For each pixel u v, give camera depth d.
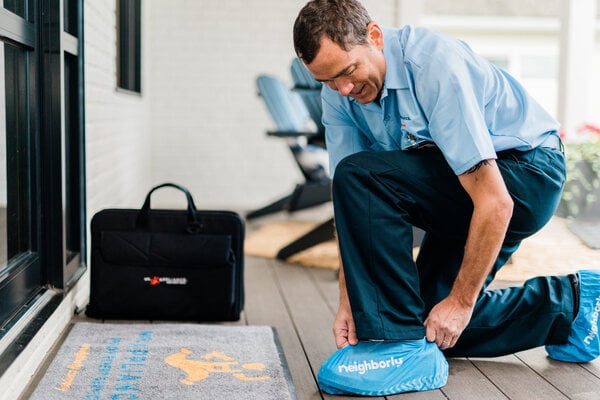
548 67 12.28
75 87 2.71
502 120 1.86
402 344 1.85
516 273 3.35
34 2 2.28
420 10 6.33
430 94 1.70
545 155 1.86
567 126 5.50
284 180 6.32
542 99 12.30
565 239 4.04
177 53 6.16
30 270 2.26
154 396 1.80
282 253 3.74
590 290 2.04
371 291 1.79
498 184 1.68
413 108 1.76
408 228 1.81
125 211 2.56
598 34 11.34
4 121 2.07
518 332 2.04
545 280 2.07
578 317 2.05
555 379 1.97
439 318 1.85
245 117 6.25
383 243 1.77
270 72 6.24
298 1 6.21
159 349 2.17
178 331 2.36
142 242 2.51
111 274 2.52
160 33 6.13
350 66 1.68
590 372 2.03
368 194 1.78
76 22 2.67
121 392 1.82
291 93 4.84
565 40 5.50
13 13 2.06
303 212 5.64
